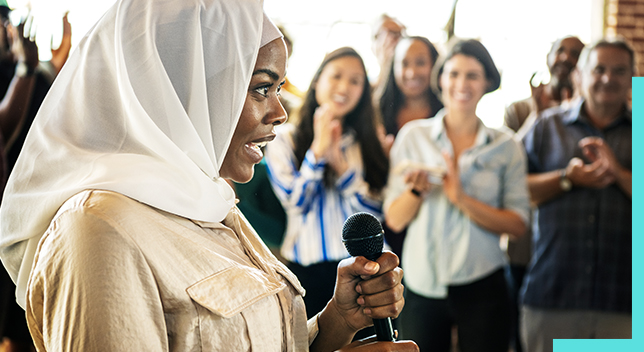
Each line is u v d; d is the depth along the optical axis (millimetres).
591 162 3783
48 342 905
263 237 3406
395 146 3682
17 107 3512
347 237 1210
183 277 959
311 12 3934
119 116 1025
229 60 1079
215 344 964
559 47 3887
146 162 1001
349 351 1209
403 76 3730
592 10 4164
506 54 4004
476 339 3584
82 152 1011
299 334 1165
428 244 3619
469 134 3705
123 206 938
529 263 3861
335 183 3457
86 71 1036
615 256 3754
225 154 1126
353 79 3520
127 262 902
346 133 3533
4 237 1055
